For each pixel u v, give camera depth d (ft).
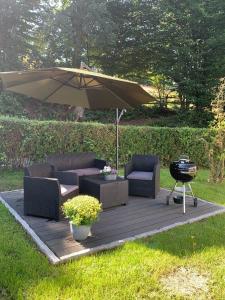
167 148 32.42
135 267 9.95
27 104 44.83
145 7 52.06
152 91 55.57
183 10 48.24
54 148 24.94
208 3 46.60
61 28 44.88
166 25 50.21
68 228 13.06
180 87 49.32
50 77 15.25
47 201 14.10
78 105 21.13
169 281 9.35
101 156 27.58
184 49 47.29
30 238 11.98
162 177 25.38
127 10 53.01
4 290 8.45
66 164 20.22
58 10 48.98
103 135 27.58
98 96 19.34
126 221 14.26
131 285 8.94
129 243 11.73
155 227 13.57
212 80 46.34
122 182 16.79
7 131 23.11
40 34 47.42
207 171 30.55
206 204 17.63
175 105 53.98
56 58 48.60
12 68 44.27
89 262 10.20
